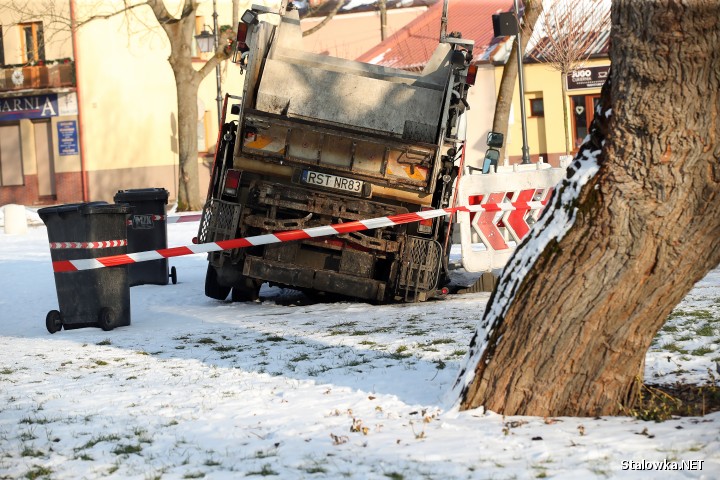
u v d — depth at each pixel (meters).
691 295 18.62
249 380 12.49
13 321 21.27
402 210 20.02
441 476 7.71
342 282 19.95
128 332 17.94
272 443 9.14
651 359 12.22
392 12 84.56
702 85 8.79
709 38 8.70
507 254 21.31
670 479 7.43
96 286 18.39
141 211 25.94
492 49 70.69
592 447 8.34
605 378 9.48
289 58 20.06
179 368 13.81
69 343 16.86
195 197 62.03
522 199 21.41
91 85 76.69
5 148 79.31
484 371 9.72
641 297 9.20
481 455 8.28
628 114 9.00
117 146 77.44
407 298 20.06
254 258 19.94
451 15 75.81
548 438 8.69
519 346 9.56
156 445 9.34
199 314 20.31
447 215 20.44
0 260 34.25
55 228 18.45
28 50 77.62
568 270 9.31
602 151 9.28
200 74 61.47
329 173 19.80
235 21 60.56
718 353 12.34
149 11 77.31
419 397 10.71
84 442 9.58
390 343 14.77
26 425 10.44
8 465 8.80
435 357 13.23
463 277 24.72
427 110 19.73
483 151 71.19
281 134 19.59
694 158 8.85
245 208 20.23
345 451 8.66
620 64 9.05
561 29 66.94
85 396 12.01
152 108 78.50
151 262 26.11
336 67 20.09
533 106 71.25
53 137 77.62
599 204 9.16
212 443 9.29
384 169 19.59
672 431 8.75
